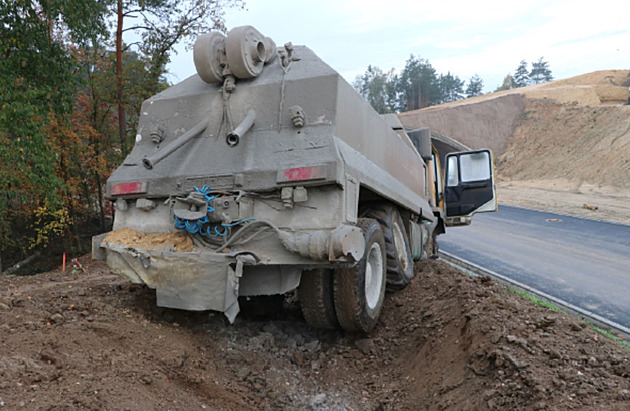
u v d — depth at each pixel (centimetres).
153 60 1756
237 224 401
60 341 334
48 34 1228
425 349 445
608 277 938
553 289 847
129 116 1883
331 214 386
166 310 464
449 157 1128
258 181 399
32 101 1084
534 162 4088
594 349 356
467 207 1105
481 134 4862
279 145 417
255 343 444
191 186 418
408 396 388
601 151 3512
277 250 389
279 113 433
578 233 1539
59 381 282
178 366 359
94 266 1088
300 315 551
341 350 467
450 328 448
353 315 448
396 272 561
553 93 4994
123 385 296
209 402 331
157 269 400
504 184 3797
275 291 409
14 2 1067
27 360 292
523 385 320
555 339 371
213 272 386
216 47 457
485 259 1169
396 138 650
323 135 411
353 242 377
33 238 1619
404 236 644
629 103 4684
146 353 360
